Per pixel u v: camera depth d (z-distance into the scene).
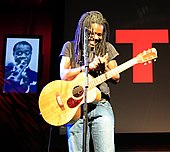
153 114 3.02
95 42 2.20
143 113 3.03
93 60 2.13
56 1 3.64
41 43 3.62
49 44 3.72
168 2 3.29
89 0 3.34
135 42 3.21
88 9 3.32
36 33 3.78
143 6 3.29
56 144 3.18
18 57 3.59
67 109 2.14
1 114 3.52
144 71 3.10
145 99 3.05
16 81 3.54
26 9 3.85
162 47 3.18
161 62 3.12
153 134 3.05
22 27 3.80
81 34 2.25
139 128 3.00
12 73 3.55
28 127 3.48
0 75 3.56
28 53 3.60
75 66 2.27
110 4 3.31
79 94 2.14
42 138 3.43
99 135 2.06
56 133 3.22
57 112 2.15
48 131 3.43
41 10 3.84
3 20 3.81
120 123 3.02
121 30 3.24
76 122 2.12
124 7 3.30
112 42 3.21
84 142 1.90
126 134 3.08
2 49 3.69
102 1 3.33
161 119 3.00
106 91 2.17
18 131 3.48
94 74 2.21
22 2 3.84
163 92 3.06
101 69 2.17
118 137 3.09
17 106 3.53
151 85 3.08
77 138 2.11
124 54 3.18
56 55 3.50
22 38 3.63
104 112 2.10
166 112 3.01
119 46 3.20
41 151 3.40
